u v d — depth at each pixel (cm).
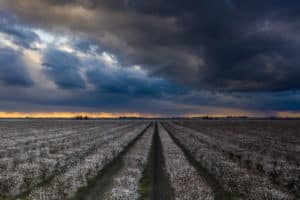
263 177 1582
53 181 1460
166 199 1218
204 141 3528
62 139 3575
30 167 1609
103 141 3325
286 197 1198
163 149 2764
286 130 5991
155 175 1669
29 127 7069
